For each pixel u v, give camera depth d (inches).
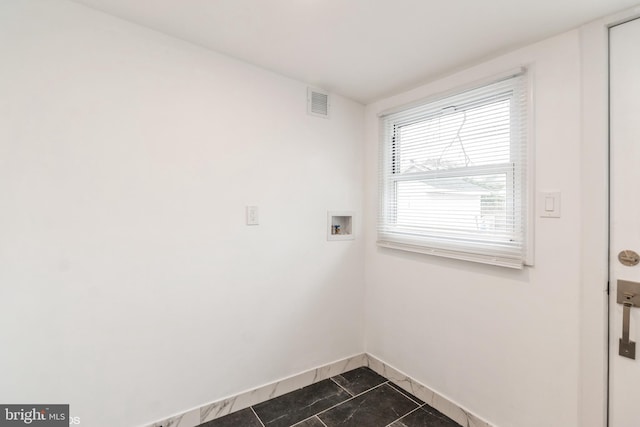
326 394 79.0
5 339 49.2
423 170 80.7
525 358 59.7
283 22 56.5
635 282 48.9
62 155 52.6
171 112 62.7
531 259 58.7
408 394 79.7
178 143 63.6
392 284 86.9
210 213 67.7
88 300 55.2
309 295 83.5
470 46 61.9
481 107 68.7
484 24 54.7
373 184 93.4
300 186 81.4
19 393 50.4
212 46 65.8
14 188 49.2
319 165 85.0
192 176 65.3
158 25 59.0
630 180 49.3
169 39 62.3
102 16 55.5
